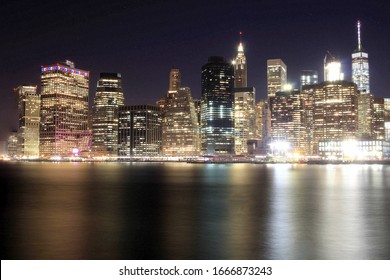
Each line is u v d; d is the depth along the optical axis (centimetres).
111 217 6606
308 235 5106
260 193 11131
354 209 7612
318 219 6400
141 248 4447
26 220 6272
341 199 9456
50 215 6819
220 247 4491
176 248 4450
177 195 10644
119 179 18388
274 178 19050
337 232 5297
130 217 6612
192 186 13988
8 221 6184
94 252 4281
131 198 9744
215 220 6309
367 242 4706
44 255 4153
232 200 9338
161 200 9369
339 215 6819
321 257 4088
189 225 5844
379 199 9419
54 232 5297
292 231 5366
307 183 15275
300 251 4309
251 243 4678
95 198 9812
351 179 17775
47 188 12862
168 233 5259
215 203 8675
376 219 6356
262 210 7531
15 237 4978
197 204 8494
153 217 6638
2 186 13775
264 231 5378
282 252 4275
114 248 4438
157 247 4500
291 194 10712
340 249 4394
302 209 7631
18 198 9700
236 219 6431
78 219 6400
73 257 4091
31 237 4972
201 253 4244
